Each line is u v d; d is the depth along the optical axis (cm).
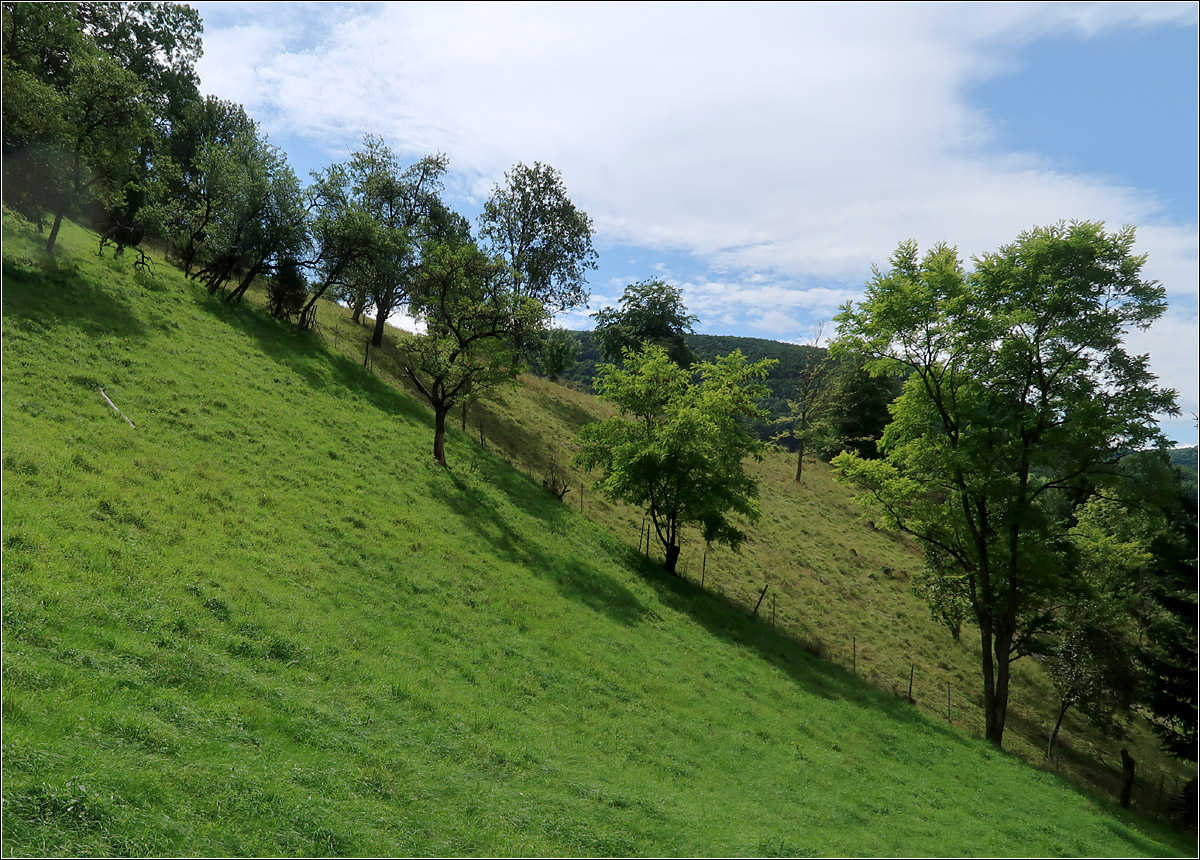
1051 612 3756
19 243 3219
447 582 2519
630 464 3716
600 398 4181
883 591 5388
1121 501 3036
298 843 989
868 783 2120
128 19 5359
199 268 4775
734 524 5519
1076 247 2861
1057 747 3744
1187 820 3142
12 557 1443
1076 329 2838
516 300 4044
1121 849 2059
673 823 1436
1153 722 3616
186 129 5662
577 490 4859
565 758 1664
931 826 1856
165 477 2247
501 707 1836
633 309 8069
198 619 1562
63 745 985
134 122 3403
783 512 6294
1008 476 3139
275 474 2708
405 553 2591
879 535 6638
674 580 3934
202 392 3041
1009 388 3134
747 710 2477
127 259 3978
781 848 1409
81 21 4547
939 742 2795
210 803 1004
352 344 5056
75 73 3266
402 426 3991
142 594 1547
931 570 3950
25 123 2809
